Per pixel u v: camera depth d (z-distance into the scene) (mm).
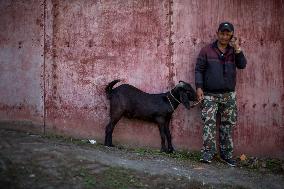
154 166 5969
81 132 7105
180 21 6871
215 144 6469
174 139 6934
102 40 7031
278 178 6008
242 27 6805
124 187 5152
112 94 6836
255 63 6820
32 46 7176
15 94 7223
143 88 6965
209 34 6824
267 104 6836
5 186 4934
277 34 6789
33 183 5047
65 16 7090
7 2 7207
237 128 6863
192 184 5434
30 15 7160
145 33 6938
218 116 6766
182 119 6914
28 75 7199
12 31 7211
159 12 6898
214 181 5613
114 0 6988
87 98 7082
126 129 7004
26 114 7211
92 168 5590
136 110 6762
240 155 6859
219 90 6352
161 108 6688
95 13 7035
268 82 6820
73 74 7105
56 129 7156
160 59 6918
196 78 6371
